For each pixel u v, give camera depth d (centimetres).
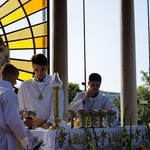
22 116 492
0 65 870
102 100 612
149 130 538
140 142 534
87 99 598
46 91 558
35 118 543
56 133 449
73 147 464
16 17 1026
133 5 1069
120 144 515
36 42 1020
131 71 1050
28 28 1023
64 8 959
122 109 1047
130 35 1057
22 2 1027
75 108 593
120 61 1065
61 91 535
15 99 444
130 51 1053
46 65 563
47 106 556
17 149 454
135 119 1035
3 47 873
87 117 502
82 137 475
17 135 437
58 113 480
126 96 1044
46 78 566
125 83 1047
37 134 459
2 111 436
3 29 1020
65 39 955
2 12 1023
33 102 558
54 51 952
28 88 562
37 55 564
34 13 1025
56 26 955
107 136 500
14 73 462
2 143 436
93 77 592
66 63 953
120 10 1071
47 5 1026
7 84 450
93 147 459
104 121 532
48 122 508
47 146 450
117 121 577
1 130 439
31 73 1003
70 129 465
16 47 1016
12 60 1011
